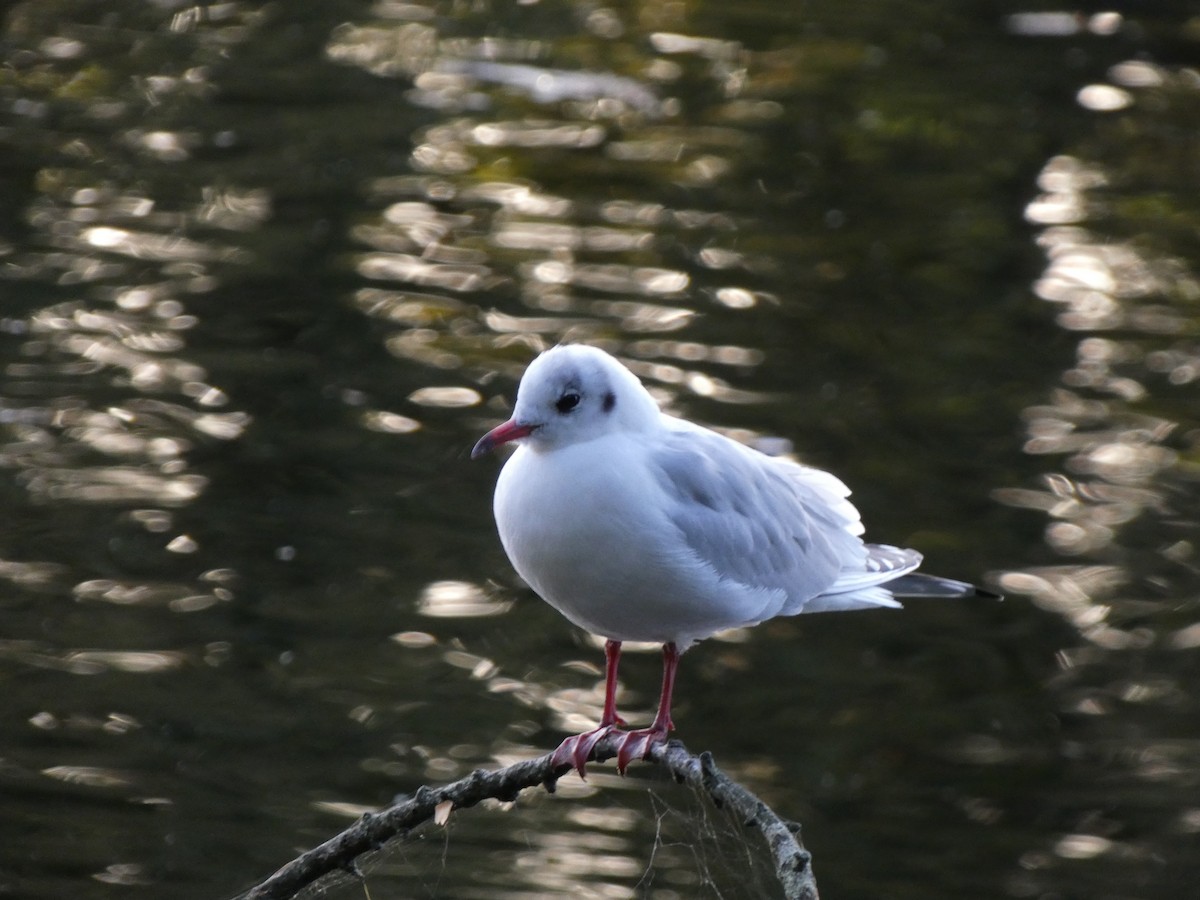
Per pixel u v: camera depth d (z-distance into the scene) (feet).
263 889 24.00
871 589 32.04
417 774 38.93
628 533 26.43
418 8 87.30
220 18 85.20
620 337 57.98
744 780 40.24
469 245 63.77
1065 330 60.80
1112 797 40.29
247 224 64.64
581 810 38.83
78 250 62.03
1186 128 77.15
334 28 84.48
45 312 57.82
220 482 49.55
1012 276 64.44
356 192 67.51
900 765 41.27
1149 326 61.36
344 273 61.36
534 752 40.11
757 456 30.91
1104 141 75.72
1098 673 44.68
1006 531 49.78
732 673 44.55
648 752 25.18
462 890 35.63
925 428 54.34
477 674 42.96
